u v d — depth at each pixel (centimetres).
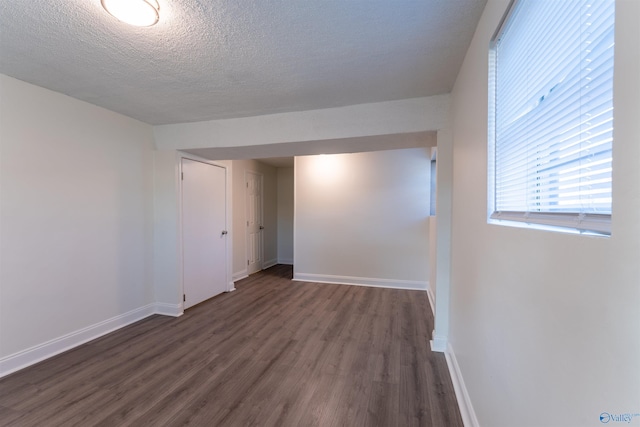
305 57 180
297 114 277
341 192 455
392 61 184
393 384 191
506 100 115
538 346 80
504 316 106
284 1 130
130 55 176
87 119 254
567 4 73
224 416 162
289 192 625
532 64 93
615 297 51
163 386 189
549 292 74
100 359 223
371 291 414
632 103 48
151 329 281
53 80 210
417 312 328
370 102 253
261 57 179
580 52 68
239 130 295
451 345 218
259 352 235
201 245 363
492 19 122
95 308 262
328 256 463
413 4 133
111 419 159
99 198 265
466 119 174
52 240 229
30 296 214
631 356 47
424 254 425
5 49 168
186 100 249
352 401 174
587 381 59
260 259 561
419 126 242
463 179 183
